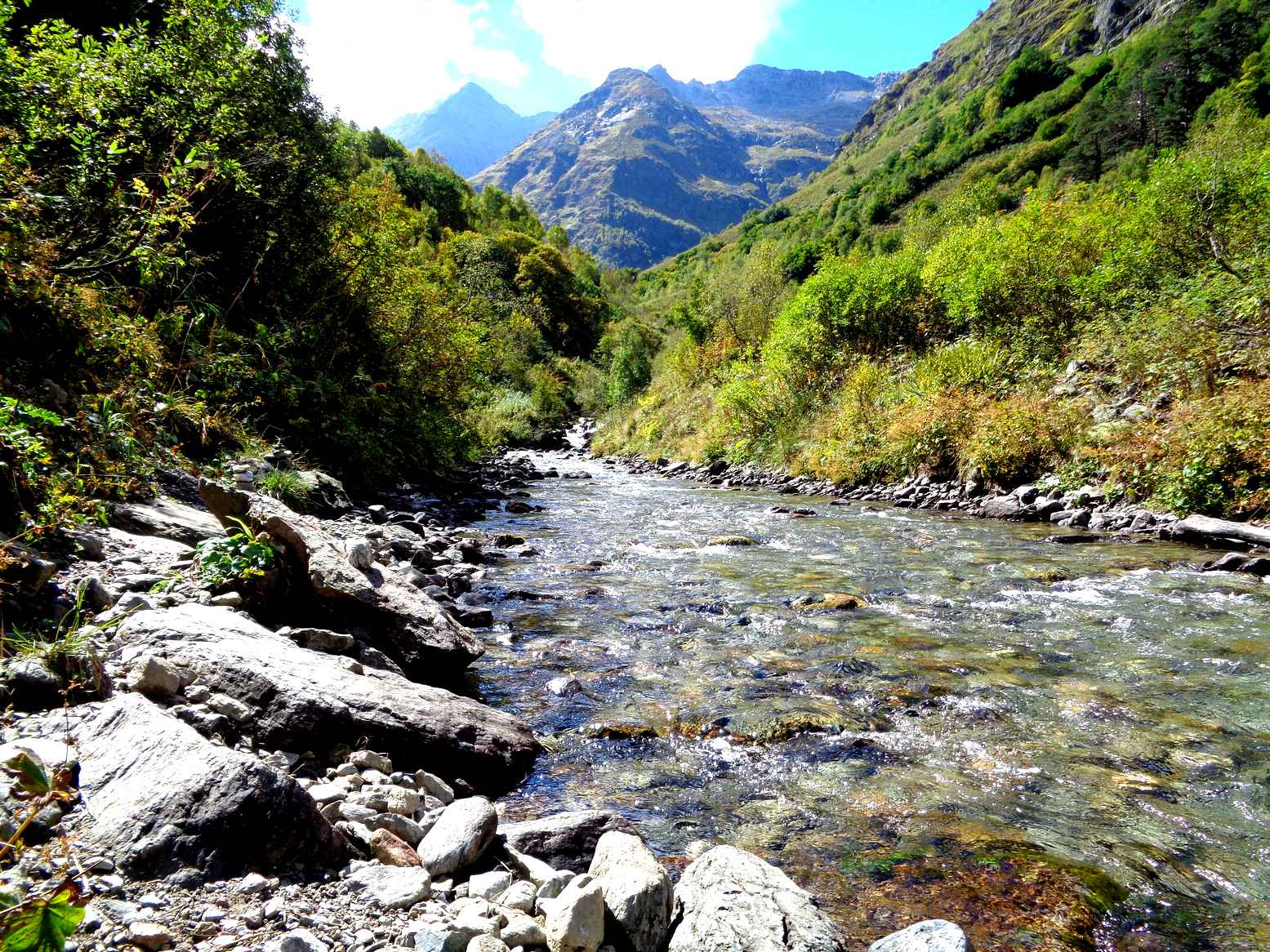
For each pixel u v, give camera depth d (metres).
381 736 3.16
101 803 2.00
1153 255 13.13
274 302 10.96
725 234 153.75
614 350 39.34
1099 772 3.42
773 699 4.36
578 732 3.96
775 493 15.69
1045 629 5.61
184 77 8.49
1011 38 154.38
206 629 3.29
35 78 6.33
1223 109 17.78
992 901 2.49
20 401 4.57
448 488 14.29
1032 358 14.19
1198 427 9.28
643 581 7.37
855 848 2.84
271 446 8.45
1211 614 5.84
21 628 2.95
